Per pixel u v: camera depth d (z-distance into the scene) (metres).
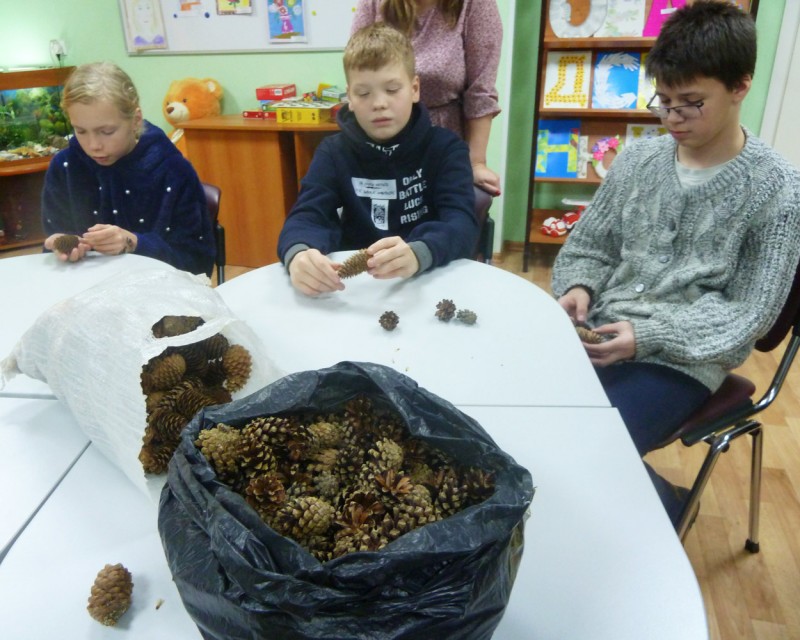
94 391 0.70
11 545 0.61
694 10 1.10
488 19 1.71
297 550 0.43
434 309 1.07
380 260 1.12
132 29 3.15
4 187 3.29
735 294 1.18
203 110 3.10
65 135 3.35
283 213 2.96
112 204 1.68
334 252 1.35
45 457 0.74
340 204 1.55
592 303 1.40
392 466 0.54
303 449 0.56
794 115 2.71
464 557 0.42
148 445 0.63
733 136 1.16
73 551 0.60
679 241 1.24
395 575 0.41
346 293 1.14
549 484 0.67
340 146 1.50
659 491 1.30
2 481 0.70
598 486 0.66
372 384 0.59
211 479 0.49
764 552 1.42
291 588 0.40
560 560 0.57
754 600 1.30
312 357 0.93
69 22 3.21
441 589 0.41
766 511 1.53
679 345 1.14
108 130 1.52
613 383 1.20
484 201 1.61
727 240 1.17
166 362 0.71
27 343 0.82
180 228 1.68
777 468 1.68
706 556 1.41
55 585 0.56
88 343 0.73
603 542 0.59
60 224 1.75
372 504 0.49
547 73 2.82
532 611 0.53
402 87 1.36
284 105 2.81
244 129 2.80
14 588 0.56
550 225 3.05
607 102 2.78
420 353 0.94
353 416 0.60
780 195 1.11
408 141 1.43
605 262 1.41
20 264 1.32
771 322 1.12
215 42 3.09
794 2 2.54
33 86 3.13
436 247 1.21
